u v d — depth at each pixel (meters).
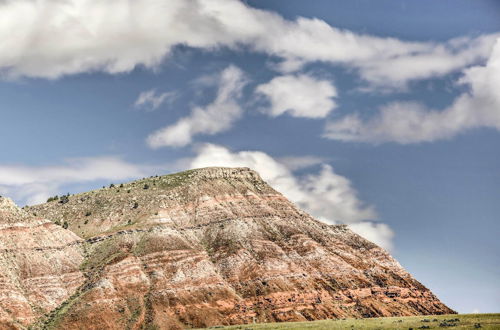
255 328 159.50
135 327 181.38
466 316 151.88
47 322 178.00
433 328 127.81
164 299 193.62
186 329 182.50
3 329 166.12
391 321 152.38
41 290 189.88
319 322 165.38
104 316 182.12
